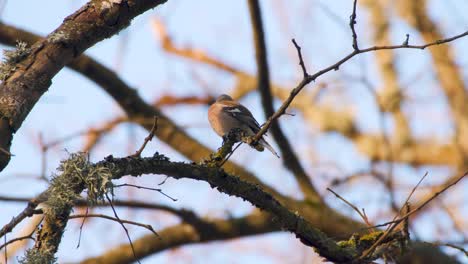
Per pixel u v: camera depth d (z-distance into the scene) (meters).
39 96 5.67
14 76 5.65
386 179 14.64
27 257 5.09
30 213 5.24
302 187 14.55
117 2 6.16
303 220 6.73
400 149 18.30
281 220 6.65
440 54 17.53
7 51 5.80
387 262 7.23
